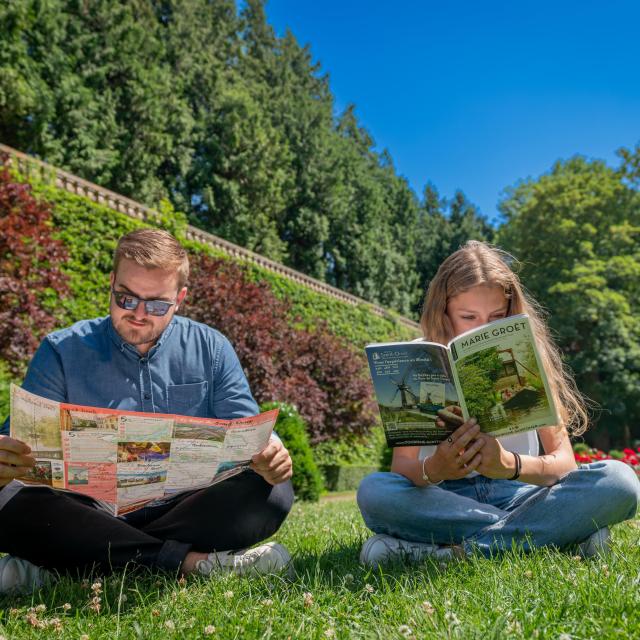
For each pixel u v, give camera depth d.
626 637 1.07
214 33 34.41
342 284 34.84
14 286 5.64
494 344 1.70
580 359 23.55
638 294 24.61
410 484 1.98
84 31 20.80
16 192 6.18
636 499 1.85
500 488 2.06
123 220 9.95
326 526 3.07
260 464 1.81
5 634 1.31
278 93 36.47
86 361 2.01
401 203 44.91
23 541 1.73
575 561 1.66
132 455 1.62
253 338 8.25
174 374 2.10
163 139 23.41
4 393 3.91
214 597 1.52
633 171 26.00
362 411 11.36
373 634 1.18
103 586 1.67
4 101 16.45
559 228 25.09
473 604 1.35
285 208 31.50
